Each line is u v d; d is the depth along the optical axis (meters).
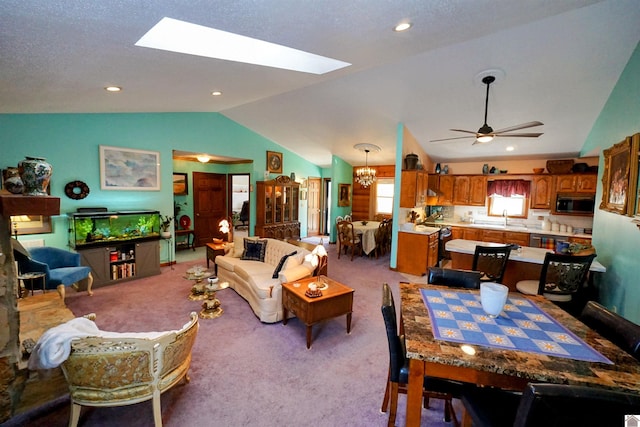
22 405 1.91
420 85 4.02
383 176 8.49
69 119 4.31
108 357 1.66
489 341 1.50
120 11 1.54
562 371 1.26
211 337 3.05
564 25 2.66
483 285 1.82
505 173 6.74
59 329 1.74
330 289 3.18
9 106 3.34
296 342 2.98
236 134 6.66
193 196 7.34
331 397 2.21
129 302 3.87
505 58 3.23
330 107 5.16
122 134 4.88
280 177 7.51
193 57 2.47
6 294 1.80
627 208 2.62
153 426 1.92
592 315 1.81
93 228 4.46
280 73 3.28
